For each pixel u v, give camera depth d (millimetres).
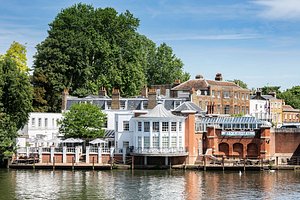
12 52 146500
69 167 111500
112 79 154000
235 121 120875
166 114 114125
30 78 148125
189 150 114875
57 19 154500
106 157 114500
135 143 114500
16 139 118688
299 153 119438
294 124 138250
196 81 161250
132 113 116812
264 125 118812
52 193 84312
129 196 82375
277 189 88625
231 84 168750
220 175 104250
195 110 120938
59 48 148375
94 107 123188
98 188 88562
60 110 146625
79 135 121312
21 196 82000
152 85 180375
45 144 127000
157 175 103500
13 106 113250
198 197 82000
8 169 111438
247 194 84312
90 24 155500
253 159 116688
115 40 157125
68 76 149750
